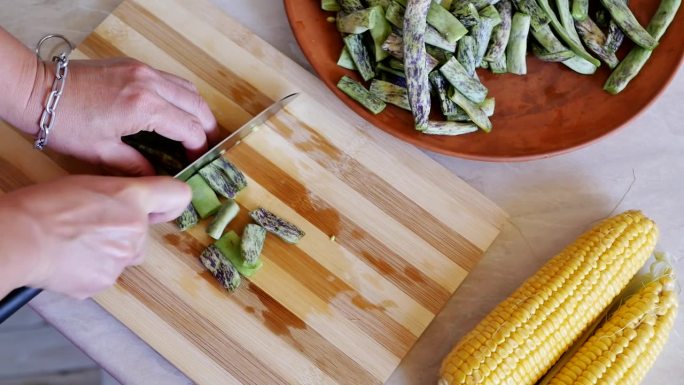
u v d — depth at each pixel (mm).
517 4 650
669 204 643
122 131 570
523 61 649
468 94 630
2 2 672
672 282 586
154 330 590
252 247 601
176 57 658
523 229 636
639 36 641
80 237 509
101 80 569
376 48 642
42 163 619
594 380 560
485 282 624
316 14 652
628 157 657
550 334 562
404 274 613
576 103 645
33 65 560
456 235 624
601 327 585
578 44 648
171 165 615
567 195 647
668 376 602
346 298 605
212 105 649
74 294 533
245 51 662
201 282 601
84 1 681
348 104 625
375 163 637
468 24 637
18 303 509
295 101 649
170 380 593
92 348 594
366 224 623
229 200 616
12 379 640
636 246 585
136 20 662
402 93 630
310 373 589
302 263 611
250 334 593
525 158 614
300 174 633
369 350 595
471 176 653
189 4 667
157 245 606
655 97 628
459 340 602
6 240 480
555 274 577
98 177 529
